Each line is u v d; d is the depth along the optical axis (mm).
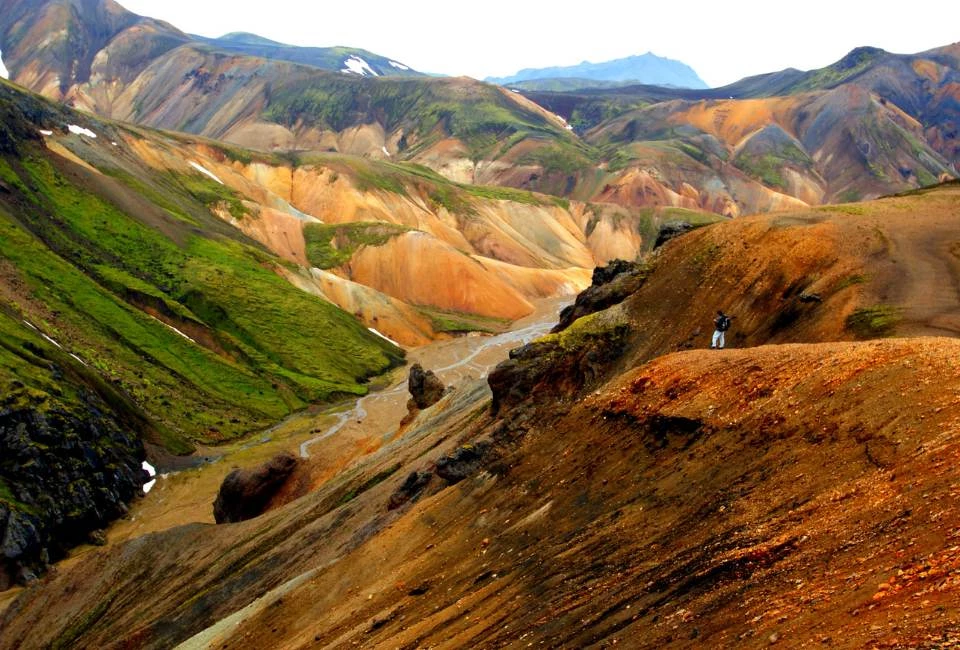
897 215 53688
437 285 186375
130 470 89188
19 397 83000
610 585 22812
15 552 70250
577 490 31875
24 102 172375
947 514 15969
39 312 110062
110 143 191625
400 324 165125
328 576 40031
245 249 165875
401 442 64438
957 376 21422
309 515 56969
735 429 26688
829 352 27406
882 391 22719
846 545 17391
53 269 122562
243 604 47250
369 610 33562
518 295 191750
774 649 15039
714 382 30516
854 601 15109
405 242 192375
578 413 37844
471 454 42875
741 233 54156
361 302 166875
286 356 133250
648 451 30328
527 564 28344
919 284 40062
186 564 58844
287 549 51406
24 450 78750
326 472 73625
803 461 22406
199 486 89562
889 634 13219
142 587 58906
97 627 55562
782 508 20906
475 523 35906
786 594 16984
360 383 133875
